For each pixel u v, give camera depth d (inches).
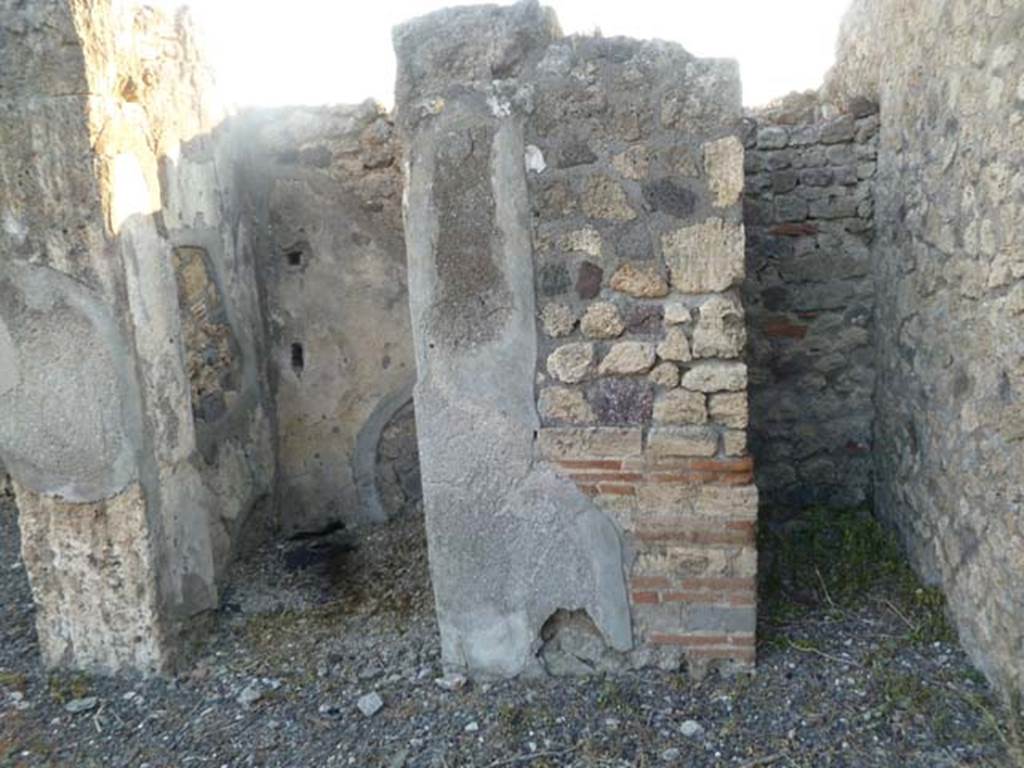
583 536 100.6
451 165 95.0
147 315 110.3
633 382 96.8
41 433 106.8
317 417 158.1
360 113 148.7
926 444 116.7
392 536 150.7
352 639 118.6
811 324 149.6
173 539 115.8
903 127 125.0
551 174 93.9
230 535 137.8
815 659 104.0
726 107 90.4
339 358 156.4
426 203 96.3
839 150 143.7
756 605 105.1
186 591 118.3
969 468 100.3
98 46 101.0
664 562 100.0
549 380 98.0
